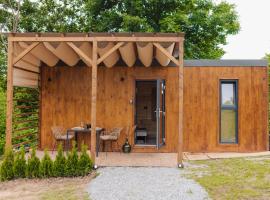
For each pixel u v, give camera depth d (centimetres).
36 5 2005
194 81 922
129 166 714
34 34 691
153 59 926
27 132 1123
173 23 1662
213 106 918
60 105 941
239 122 914
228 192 526
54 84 943
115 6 1825
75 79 941
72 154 648
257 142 912
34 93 1093
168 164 739
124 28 1620
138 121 1252
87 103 938
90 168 657
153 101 1254
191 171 675
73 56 863
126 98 930
